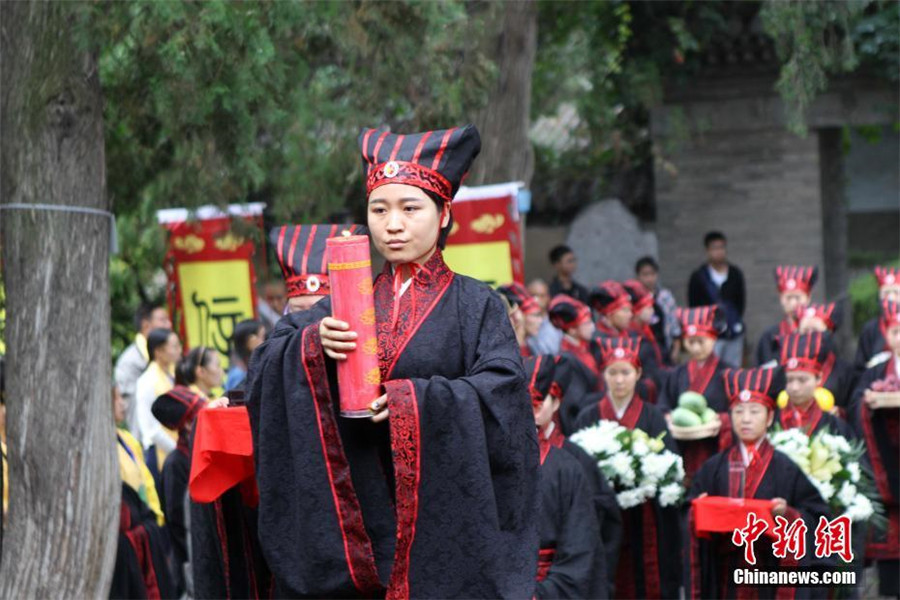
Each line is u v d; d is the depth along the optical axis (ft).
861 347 49.03
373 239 16.03
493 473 15.40
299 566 15.51
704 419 39.52
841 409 42.22
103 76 36.76
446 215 16.16
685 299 72.95
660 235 73.31
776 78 71.36
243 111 33.78
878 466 39.27
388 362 15.65
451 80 41.57
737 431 33.45
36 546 28.55
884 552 39.17
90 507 28.81
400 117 50.16
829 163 78.59
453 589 15.03
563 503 29.99
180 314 44.47
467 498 14.99
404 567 15.05
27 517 28.68
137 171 42.70
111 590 32.48
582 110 69.21
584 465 33.27
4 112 28.94
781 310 72.28
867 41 67.77
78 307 28.71
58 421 28.48
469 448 15.02
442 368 15.71
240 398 20.35
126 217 49.83
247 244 44.42
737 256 72.74
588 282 73.72
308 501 15.37
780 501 31.91
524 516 15.57
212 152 34.40
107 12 29.53
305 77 40.11
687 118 72.28
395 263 16.03
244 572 19.43
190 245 44.45
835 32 62.28
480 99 42.34
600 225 73.56
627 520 36.40
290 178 43.47
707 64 71.82
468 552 14.99
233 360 44.24
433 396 15.02
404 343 15.70
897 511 39.24
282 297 53.83
